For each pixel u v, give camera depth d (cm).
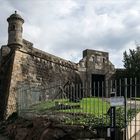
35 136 1416
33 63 2580
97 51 3497
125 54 3697
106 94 1931
